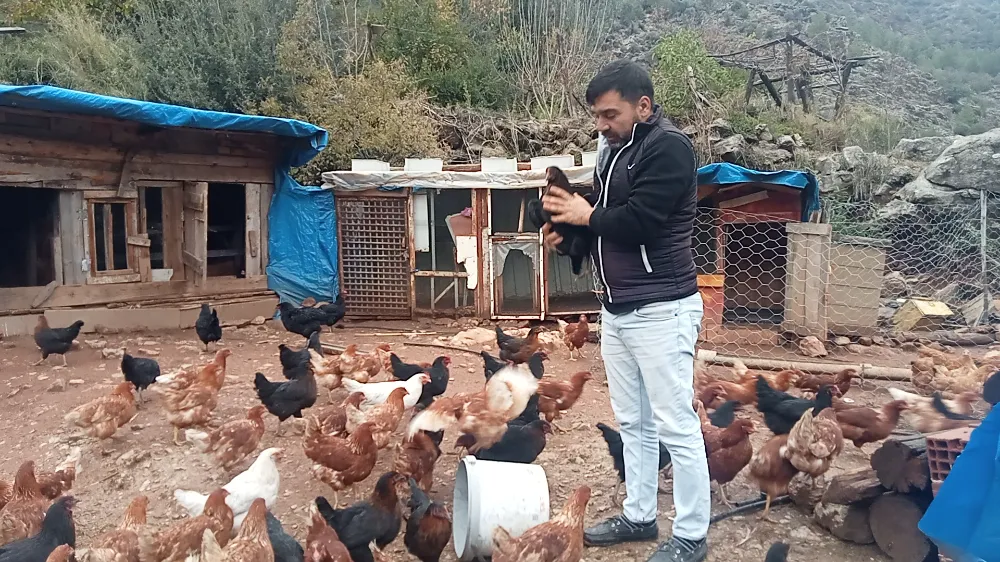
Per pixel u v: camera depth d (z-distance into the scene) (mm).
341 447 5004
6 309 9555
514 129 17906
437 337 10844
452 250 12859
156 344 9812
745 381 6848
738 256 12516
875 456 4348
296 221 12273
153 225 11422
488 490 4125
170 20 16516
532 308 12141
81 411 5832
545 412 6453
